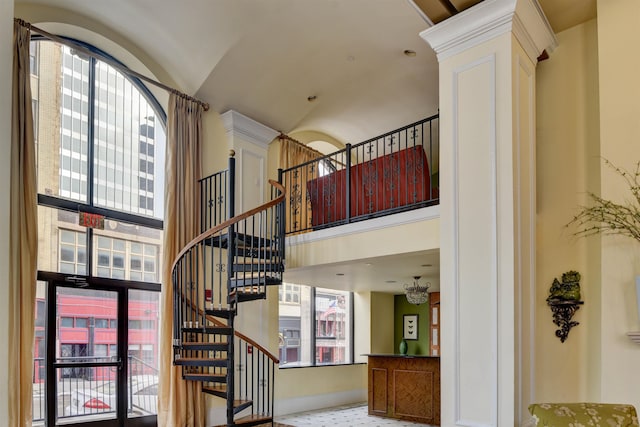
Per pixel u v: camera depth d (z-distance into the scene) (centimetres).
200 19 616
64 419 554
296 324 922
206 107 711
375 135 968
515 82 426
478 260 417
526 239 424
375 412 796
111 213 627
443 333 428
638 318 371
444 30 463
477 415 397
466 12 443
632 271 380
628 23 410
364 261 603
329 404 902
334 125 923
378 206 612
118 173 650
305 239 656
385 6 595
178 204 657
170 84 706
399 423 738
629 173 392
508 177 410
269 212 774
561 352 442
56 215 575
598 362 423
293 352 907
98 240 612
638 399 366
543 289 461
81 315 585
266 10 597
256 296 585
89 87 633
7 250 279
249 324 726
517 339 392
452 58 462
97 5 599
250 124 758
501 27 431
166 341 617
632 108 398
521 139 431
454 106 452
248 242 647
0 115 280
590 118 462
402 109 875
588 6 456
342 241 610
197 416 626
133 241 651
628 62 405
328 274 754
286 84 736
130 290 639
